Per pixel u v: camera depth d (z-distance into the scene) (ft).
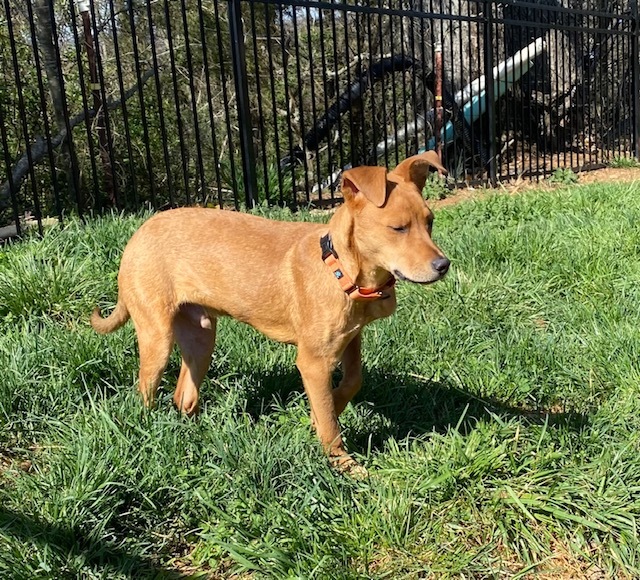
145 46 14.90
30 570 3.41
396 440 4.73
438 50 14.46
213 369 5.49
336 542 3.72
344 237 4.13
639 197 10.46
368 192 3.87
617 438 4.69
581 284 7.27
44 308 6.19
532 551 3.76
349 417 4.96
